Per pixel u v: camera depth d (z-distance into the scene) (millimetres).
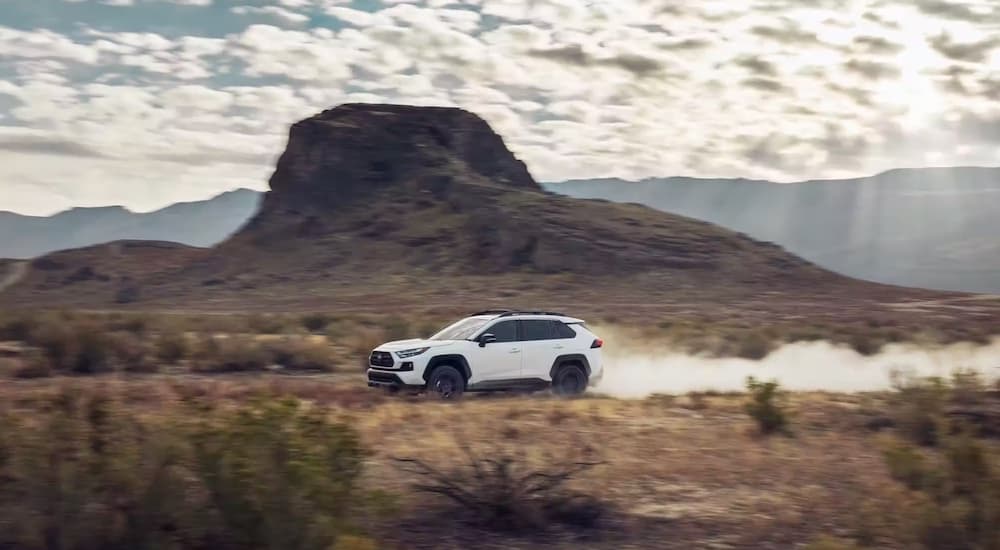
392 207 143000
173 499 7598
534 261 116562
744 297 100625
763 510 9734
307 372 25984
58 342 23688
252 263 137750
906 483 9414
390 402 18000
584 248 116562
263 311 96625
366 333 40219
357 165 152375
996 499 7891
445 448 12562
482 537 8773
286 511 7188
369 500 7902
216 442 7578
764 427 14516
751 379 15078
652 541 8734
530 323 20625
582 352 20984
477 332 19984
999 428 13875
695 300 97750
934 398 14422
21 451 7738
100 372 23672
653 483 10953
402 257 127688
